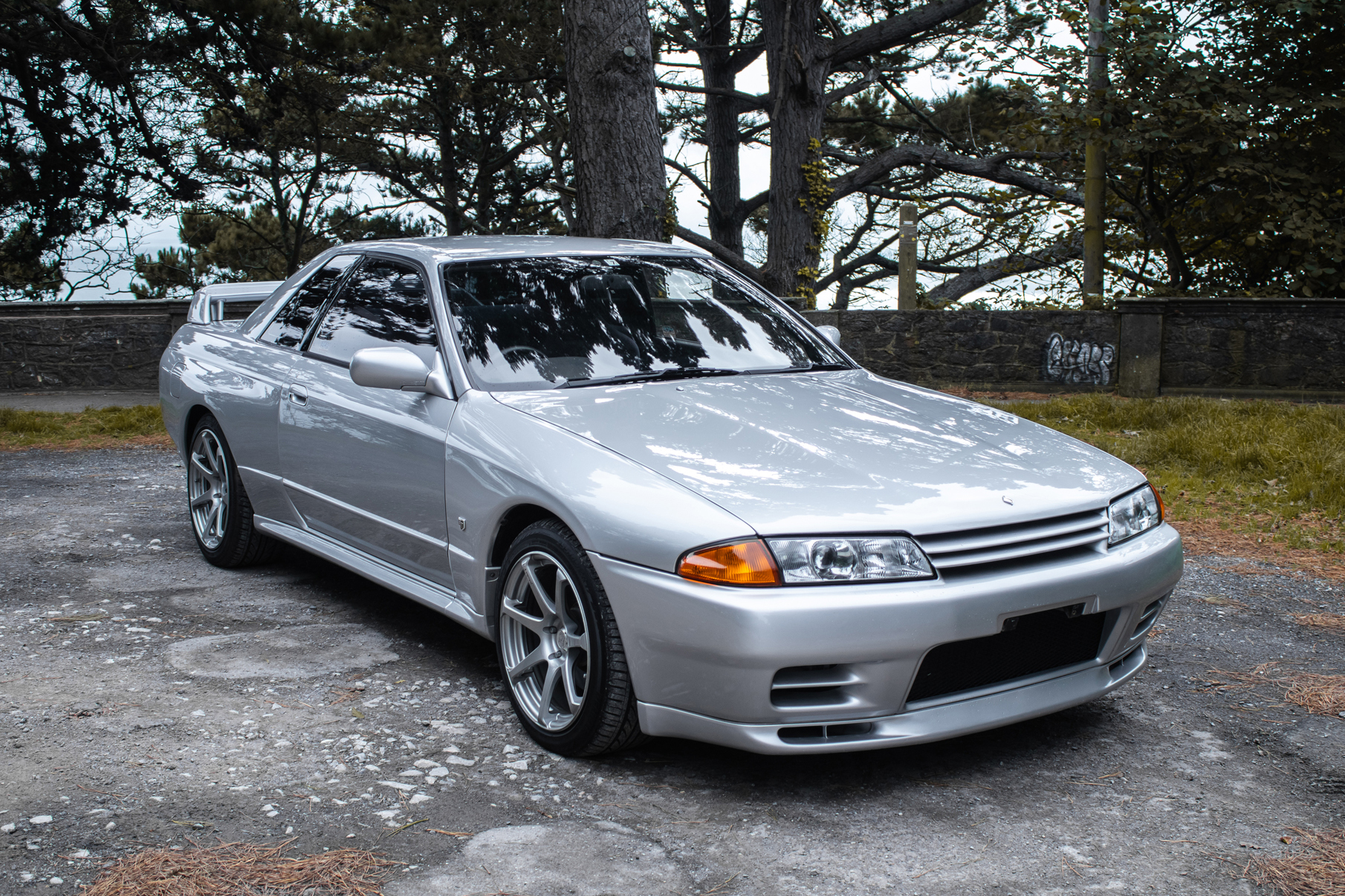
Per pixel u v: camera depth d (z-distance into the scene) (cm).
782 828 272
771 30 2019
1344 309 1234
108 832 262
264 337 500
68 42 1619
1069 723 347
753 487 287
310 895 236
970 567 285
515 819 274
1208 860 258
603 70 956
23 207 1780
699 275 454
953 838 268
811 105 2038
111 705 344
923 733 280
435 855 254
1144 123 1341
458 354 373
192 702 348
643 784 297
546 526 314
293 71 1747
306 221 3077
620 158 967
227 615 444
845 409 358
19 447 945
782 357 424
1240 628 449
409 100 2666
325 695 357
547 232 3066
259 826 267
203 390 510
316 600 469
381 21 1574
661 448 312
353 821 271
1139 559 313
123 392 1404
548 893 239
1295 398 1245
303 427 436
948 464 315
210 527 524
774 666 264
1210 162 1364
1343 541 582
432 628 432
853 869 252
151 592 476
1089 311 1303
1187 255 1488
